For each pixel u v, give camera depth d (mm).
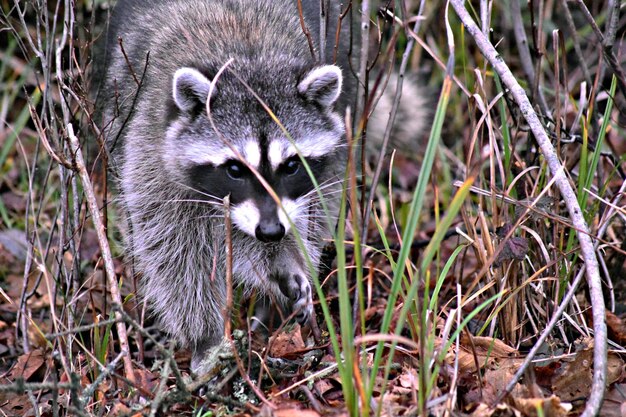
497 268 5539
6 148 8562
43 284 7359
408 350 5309
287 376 5277
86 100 6141
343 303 4109
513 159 6105
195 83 5797
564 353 5430
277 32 6438
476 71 5820
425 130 8414
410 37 6008
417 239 7633
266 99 5859
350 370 4172
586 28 9031
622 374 5121
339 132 6207
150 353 6551
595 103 6375
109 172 6848
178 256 6281
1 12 6887
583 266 5312
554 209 5746
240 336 5273
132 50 6738
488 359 5219
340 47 7016
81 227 6082
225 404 4844
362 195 6160
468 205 7016
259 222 5707
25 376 6066
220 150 5824
